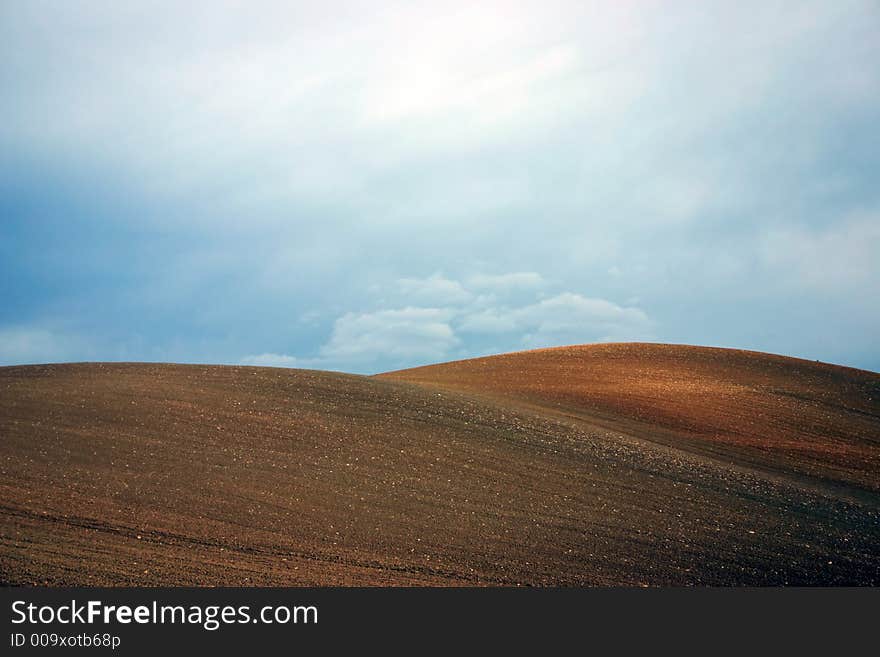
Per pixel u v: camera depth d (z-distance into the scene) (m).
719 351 41.88
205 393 22.97
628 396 31.70
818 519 18.89
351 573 12.85
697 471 21.73
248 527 14.44
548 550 15.02
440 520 16.02
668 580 14.07
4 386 21.88
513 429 23.20
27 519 13.43
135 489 15.55
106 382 23.23
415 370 40.12
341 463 18.70
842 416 31.72
